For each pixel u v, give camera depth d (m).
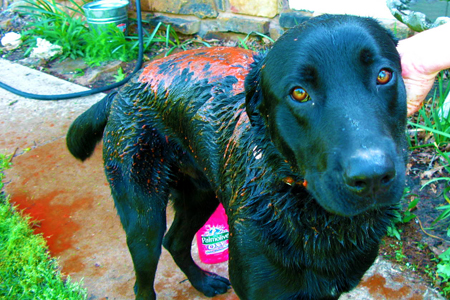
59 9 6.27
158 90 2.32
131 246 2.46
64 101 4.90
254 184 1.84
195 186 2.61
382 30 1.66
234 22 5.61
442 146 3.48
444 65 1.82
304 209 1.73
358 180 1.30
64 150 4.15
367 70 1.46
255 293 1.90
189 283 2.86
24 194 3.66
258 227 1.82
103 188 3.69
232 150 1.99
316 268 1.85
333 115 1.42
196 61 2.29
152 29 6.18
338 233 1.77
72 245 3.17
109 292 2.81
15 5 7.07
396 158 1.37
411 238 2.90
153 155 2.38
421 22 3.64
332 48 1.47
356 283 2.01
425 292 2.56
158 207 2.41
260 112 1.78
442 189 3.18
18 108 4.82
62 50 5.91
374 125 1.37
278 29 5.36
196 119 2.19
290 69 1.52
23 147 4.22
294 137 1.58
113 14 5.73
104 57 5.74
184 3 5.83
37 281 2.85
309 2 5.01
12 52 6.15
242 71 2.17
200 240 2.94
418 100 2.00
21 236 3.14
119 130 2.37
